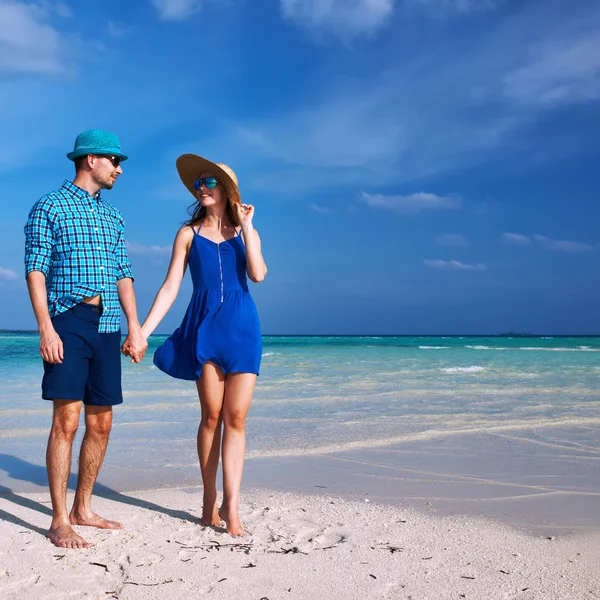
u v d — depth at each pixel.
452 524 3.54
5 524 3.46
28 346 28.00
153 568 2.81
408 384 11.36
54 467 3.23
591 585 2.64
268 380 12.13
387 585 2.64
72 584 2.62
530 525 3.54
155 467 4.99
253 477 4.70
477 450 5.65
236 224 3.85
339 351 26.72
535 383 11.60
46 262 3.26
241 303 3.62
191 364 3.57
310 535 3.34
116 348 3.48
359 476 4.72
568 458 5.34
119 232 3.57
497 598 2.51
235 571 2.79
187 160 3.75
